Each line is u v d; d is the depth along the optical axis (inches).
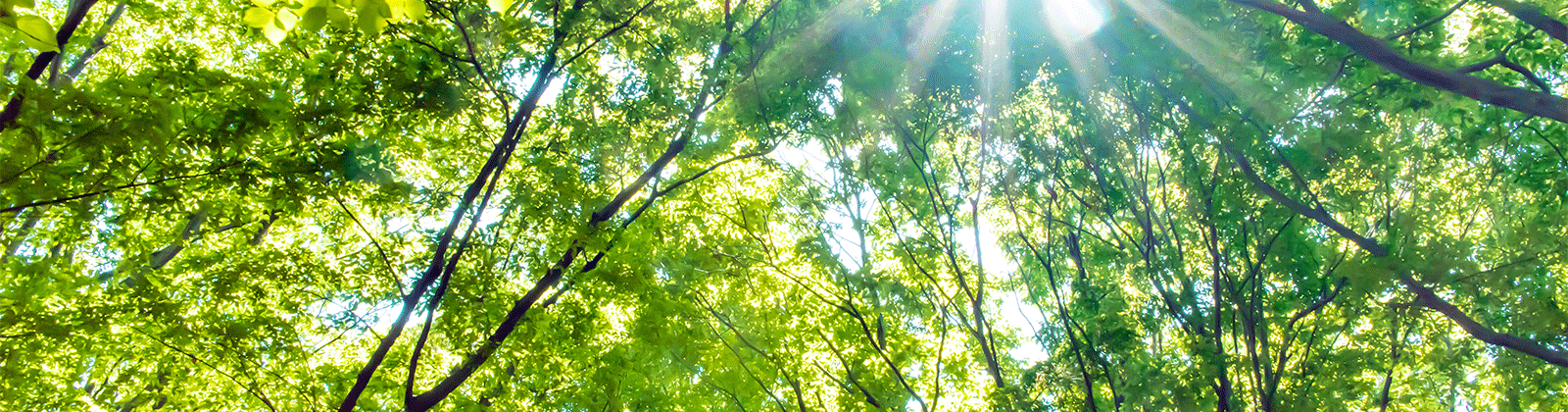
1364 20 287.4
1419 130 327.0
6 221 248.4
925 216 374.3
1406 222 281.6
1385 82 275.1
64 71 405.1
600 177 365.4
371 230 355.6
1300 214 305.9
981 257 349.7
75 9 226.8
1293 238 308.3
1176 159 325.4
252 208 311.4
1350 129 281.7
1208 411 282.5
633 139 367.9
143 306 296.5
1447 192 324.8
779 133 364.5
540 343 332.5
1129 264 360.5
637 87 347.6
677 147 376.2
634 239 339.3
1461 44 315.3
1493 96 205.8
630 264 335.3
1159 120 312.0
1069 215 379.2
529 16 335.3
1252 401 288.0
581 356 347.9
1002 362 402.3
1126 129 325.1
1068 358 314.5
